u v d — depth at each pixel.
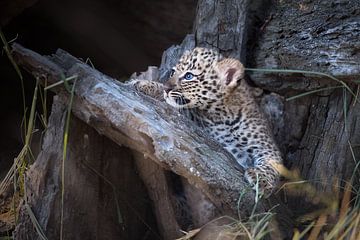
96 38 17.22
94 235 9.69
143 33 17.02
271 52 11.25
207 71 10.73
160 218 9.89
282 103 11.56
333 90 11.02
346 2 10.57
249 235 8.37
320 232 9.95
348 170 10.86
